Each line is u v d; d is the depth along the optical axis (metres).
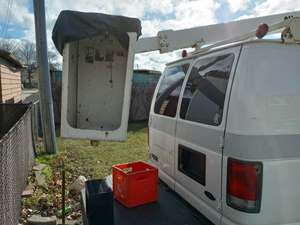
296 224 2.13
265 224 2.06
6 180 3.26
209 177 2.40
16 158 4.21
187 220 2.57
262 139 2.05
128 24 2.90
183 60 3.25
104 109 3.57
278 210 2.09
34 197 4.78
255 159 2.04
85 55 3.55
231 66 2.28
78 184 5.07
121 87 3.59
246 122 2.06
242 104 2.09
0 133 7.86
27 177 5.52
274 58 2.16
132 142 9.22
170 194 3.09
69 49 3.08
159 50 3.97
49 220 4.00
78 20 2.86
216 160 2.30
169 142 3.14
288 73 2.18
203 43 4.02
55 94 11.71
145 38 3.93
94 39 3.49
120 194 2.99
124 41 2.93
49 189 5.23
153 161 3.62
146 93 14.66
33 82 42.22
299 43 2.23
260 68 2.12
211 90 2.48
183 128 2.84
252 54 2.14
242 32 3.93
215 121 2.34
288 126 2.12
